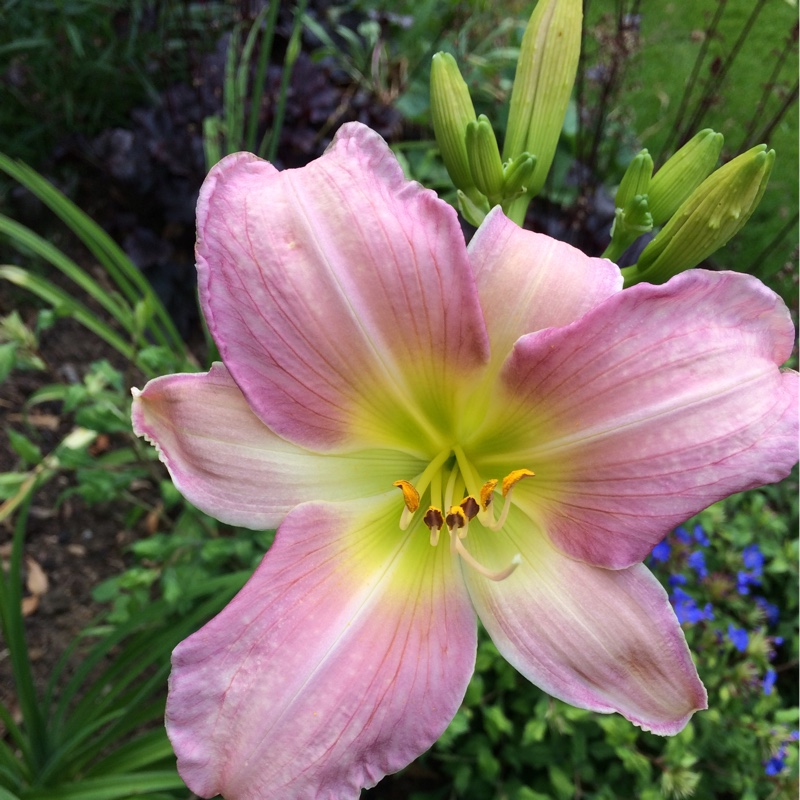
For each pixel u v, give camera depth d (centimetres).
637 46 48
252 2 52
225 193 16
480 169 21
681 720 18
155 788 26
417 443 20
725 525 37
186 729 16
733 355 17
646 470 17
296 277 17
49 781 28
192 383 18
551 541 19
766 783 32
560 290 18
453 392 19
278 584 17
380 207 17
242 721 16
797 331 45
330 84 53
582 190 47
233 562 36
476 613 19
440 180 52
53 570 40
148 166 50
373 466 20
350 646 17
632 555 18
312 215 17
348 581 18
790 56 66
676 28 69
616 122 55
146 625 33
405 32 58
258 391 17
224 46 51
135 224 52
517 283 18
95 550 41
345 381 18
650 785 30
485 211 23
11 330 30
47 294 34
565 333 17
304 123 51
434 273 17
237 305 16
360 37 60
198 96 50
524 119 22
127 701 30
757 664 33
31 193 51
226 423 18
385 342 18
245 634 17
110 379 29
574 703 18
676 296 16
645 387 17
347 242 17
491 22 64
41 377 46
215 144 43
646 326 17
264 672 17
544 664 18
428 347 18
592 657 18
